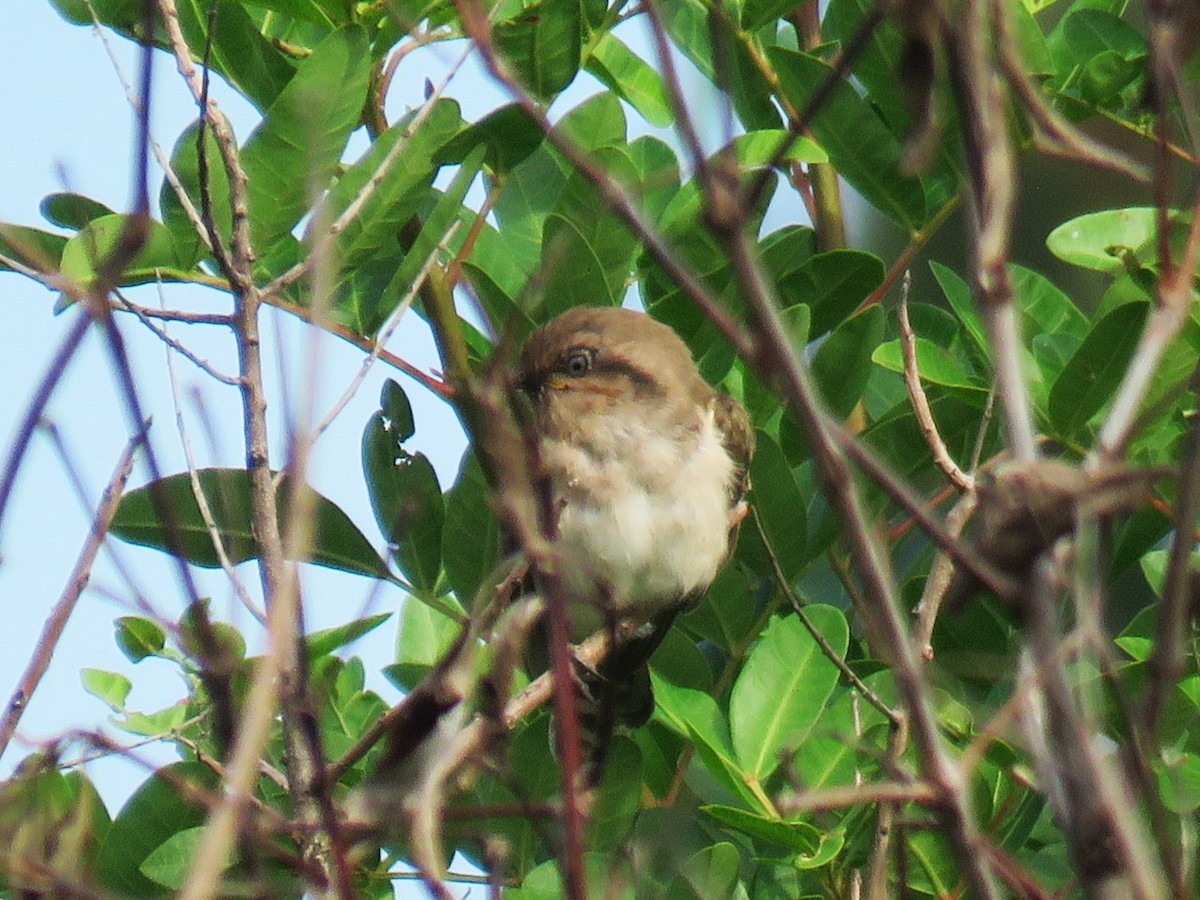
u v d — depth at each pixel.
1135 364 5.96
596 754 9.92
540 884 9.95
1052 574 5.52
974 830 5.63
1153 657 5.64
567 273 12.22
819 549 11.79
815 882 11.16
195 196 10.09
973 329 11.90
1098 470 5.55
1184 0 6.14
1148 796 5.75
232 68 11.46
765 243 12.20
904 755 10.23
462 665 6.58
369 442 11.63
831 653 9.49
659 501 12.12
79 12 10.96
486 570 11.34
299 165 10.02
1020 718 5.67
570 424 12.23
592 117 12.09
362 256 10.39
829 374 11.62
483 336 12.40
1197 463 5.55
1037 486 5.51
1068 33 12.41
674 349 12.52
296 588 5.54
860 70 11.88
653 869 10.11
